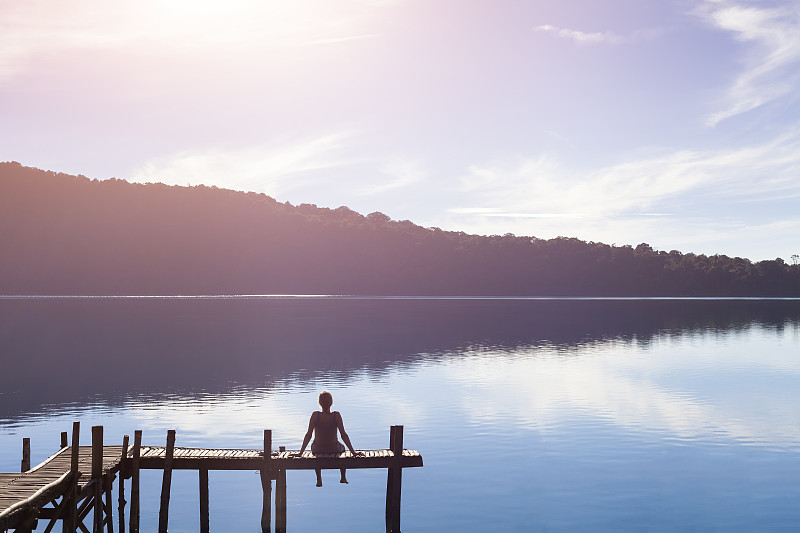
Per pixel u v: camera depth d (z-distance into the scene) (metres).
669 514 16.33
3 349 52.91
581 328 76.25
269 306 133.50
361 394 32.03
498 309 124.62
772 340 60.94
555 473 19.48
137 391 33.12
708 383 35.19
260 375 38.56
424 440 23.22
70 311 109.88
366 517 16.34
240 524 15.80
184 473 20.19
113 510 16.75
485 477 19.16
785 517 16.17
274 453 15.57
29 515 10.99
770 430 24.52
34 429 25.03
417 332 69.81
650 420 26.17
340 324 81.38
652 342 58.97
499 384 34.94
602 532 15.32
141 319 89.50
